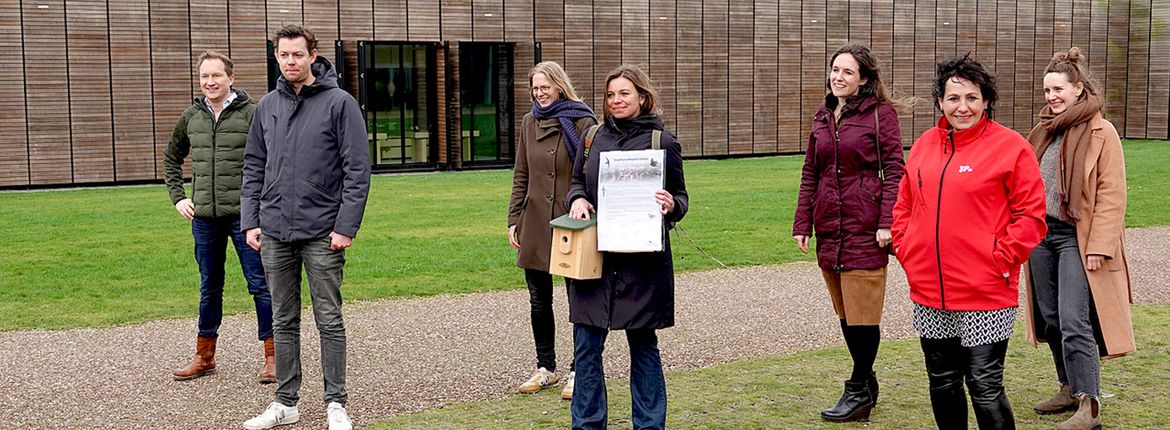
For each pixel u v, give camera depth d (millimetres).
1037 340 5973
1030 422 5707
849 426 5605
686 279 10867
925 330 4730
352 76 24250
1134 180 21297
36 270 11312
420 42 24828
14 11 20719
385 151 25266
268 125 5758
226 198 6715
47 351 7680
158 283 10578
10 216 16219
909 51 30453
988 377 4570
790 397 6203
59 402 6344
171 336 8180
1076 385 5480
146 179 22203
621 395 6363
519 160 6551
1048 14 32875
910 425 5617
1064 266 5559
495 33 25547
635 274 5105
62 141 21359
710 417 5789
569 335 8203
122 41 21688
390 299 9766
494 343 7906
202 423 5918
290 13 23297
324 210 5652
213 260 6891
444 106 25344
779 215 16234
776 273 11242
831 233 5605
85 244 13281
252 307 9320
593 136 5305
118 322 8734
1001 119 32281
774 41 28828
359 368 7141
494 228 15000
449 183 22219
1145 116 34750
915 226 4695
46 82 21109
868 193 5508
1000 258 4477
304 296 9961
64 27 21188
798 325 8523
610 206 5059
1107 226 5418
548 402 6242
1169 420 5656
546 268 6336
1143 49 34531
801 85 29375
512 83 26219
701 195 19266
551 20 26047
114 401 6363
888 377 6641
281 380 5848
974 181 4523
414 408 6168
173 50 22156
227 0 22594
